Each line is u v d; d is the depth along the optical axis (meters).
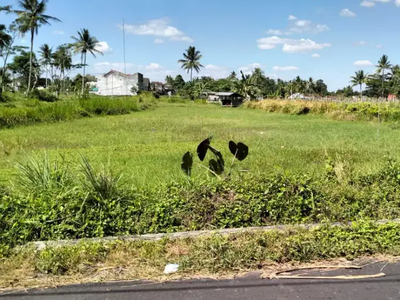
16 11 45.59
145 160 8.86
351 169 6.18
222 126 19.19
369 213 4.80
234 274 3.33
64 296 3.01
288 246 3.67
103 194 4.56
